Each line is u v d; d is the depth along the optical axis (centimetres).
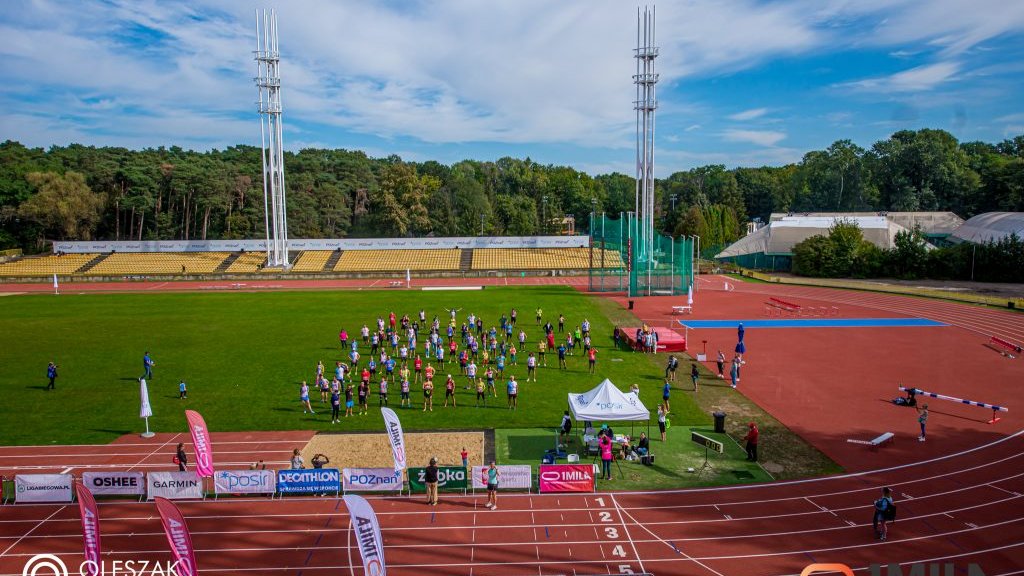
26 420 3131
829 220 10469
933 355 4256
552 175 18700
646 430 2947
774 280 8544
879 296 7106
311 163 15650
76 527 2103
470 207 13538
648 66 7769
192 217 13800
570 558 1886
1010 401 3294
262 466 2441
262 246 10562
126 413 3225
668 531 2034
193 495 2300
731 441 2786
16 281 9288
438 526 2081
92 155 14525
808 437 2822
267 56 9238
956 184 13388
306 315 6028
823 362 4097
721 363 3756
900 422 3002
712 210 13600
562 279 9231
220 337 5012
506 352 4375
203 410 3272
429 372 3356
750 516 2122
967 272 8538
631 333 4725
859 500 2225
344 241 10606
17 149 14725
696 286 8056
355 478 2328
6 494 2355
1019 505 2172
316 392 3553
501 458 2620
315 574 1817
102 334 5153
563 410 3222
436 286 8456
